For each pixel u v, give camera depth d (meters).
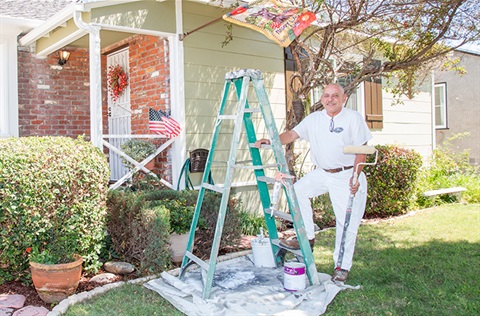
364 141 3.78
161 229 4.18
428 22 5.67
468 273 4.06
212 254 3.47
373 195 6.94
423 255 4.71
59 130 7.01
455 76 13.82
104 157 4.35
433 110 10.23
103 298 3.57
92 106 5.13
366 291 3.62
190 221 4.61
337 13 5.69
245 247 5.15
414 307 3.29
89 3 4.92
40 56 6.80
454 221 6.56
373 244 5.20
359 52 7.21
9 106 6.40
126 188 5.43
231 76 3.79
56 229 3.85
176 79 5.75
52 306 3.51
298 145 7.23
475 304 3.33
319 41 7.29
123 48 6.88
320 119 3.85
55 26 5.55
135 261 4.43
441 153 10.18
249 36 6.59
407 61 5.91
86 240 4.03
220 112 3.93
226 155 6.32
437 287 3.71
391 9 5.51
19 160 3.68
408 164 7.20
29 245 3.73
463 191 8.83
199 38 5.99
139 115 6.50
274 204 3.67
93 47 5.07
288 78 7.06
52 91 6.94
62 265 3.51
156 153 5.66
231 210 4.96
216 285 3.69
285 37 5.05
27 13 6.32
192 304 3.36
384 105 9.02
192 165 5.81
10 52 6.40
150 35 6.02
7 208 3.58
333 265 4.38
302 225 3.71
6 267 3.78
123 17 5.26
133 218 4.33
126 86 6.89
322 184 3.92
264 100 3.69
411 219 6.79
